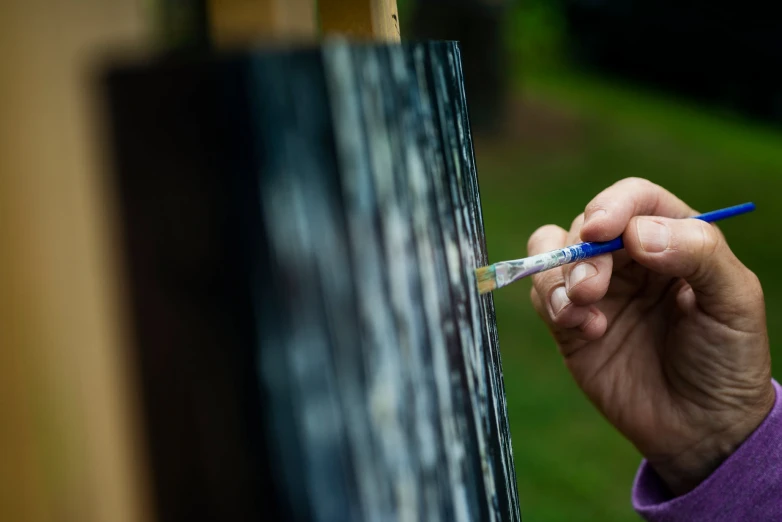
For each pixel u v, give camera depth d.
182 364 0.34
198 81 0.32
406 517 0.39
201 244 0.33
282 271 0.33
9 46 0.31
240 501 0.34
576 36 6.57
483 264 0.53
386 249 0.39
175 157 0.32
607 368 0.85
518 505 0.54
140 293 0.33
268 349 0.33
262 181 0.33
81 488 0.33
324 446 0.35
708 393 0.78
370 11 0.54
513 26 5.88
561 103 5.37
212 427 0.34
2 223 0.32
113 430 0.33
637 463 2.12
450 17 4.41
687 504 0.75
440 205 0.45
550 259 0.68
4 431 0.33
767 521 0.72
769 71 5.78
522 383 2.47
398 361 0.39
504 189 4.01
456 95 0.49
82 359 0.33
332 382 0.35
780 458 0.72
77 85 0.32
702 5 5.99
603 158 4.49
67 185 0.32
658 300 0.85
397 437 0.38
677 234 0.72
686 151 4.78
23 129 0.31
